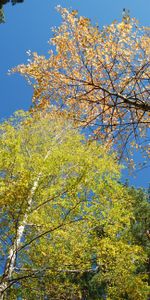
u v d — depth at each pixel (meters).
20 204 6.68
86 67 5.49
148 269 12.14
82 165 8.32
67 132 11.04
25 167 8.48
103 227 8.48
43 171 7.96
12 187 6.48
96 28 5.55
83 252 8.07
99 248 7.90
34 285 8.21
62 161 8.42
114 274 8.34
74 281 11.05
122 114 5.73
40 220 8.33
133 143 5.84
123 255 8.14
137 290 8.11
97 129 5.68
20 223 6.99
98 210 8.30
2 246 8.39
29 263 8.59
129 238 9.04
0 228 7.52
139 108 4.95
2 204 6.42
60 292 8.40
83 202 7.96
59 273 7.99
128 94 5.05
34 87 5.80
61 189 7.96
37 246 8.36
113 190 8.69
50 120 10.95
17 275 8.27
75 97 5.58
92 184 8.20
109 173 8.90
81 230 8.30
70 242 8.24
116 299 8.69
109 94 5.01
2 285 7.30
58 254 8.14
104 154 8.74
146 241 13.34
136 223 13.76
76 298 9.09
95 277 10.88
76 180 7.39
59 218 8.58
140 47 5.71
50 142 10.81
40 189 7.64
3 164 8.08
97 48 5.59
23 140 10.63
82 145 9.77
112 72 5.60
